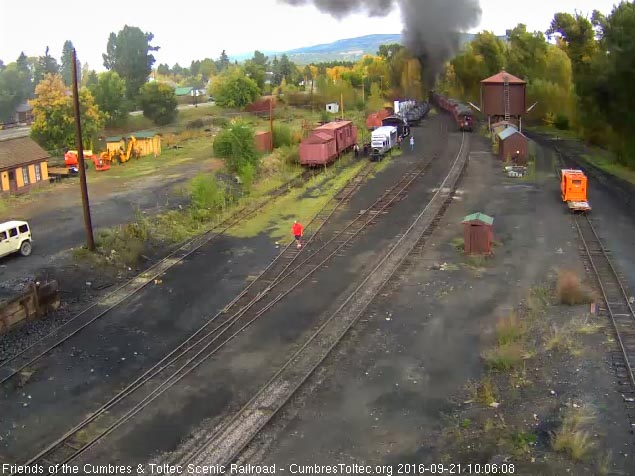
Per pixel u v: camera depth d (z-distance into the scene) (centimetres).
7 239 2567
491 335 1886
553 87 7875
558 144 5931
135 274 2564
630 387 1536
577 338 1817
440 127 7250
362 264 2609
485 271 2464
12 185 3797
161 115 7938
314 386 1628
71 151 5034
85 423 1488
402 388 1603
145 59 9931
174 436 1431
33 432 1468
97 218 3234
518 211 3362
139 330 2034
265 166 4519
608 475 1216
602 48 4816
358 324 2011
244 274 2544
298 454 1336
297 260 2706
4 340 1948
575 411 1437
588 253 2612
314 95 9681
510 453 1304
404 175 4447
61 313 2162
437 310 2098
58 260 2589
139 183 4131
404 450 1338
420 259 2638
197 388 1647
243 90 8656
